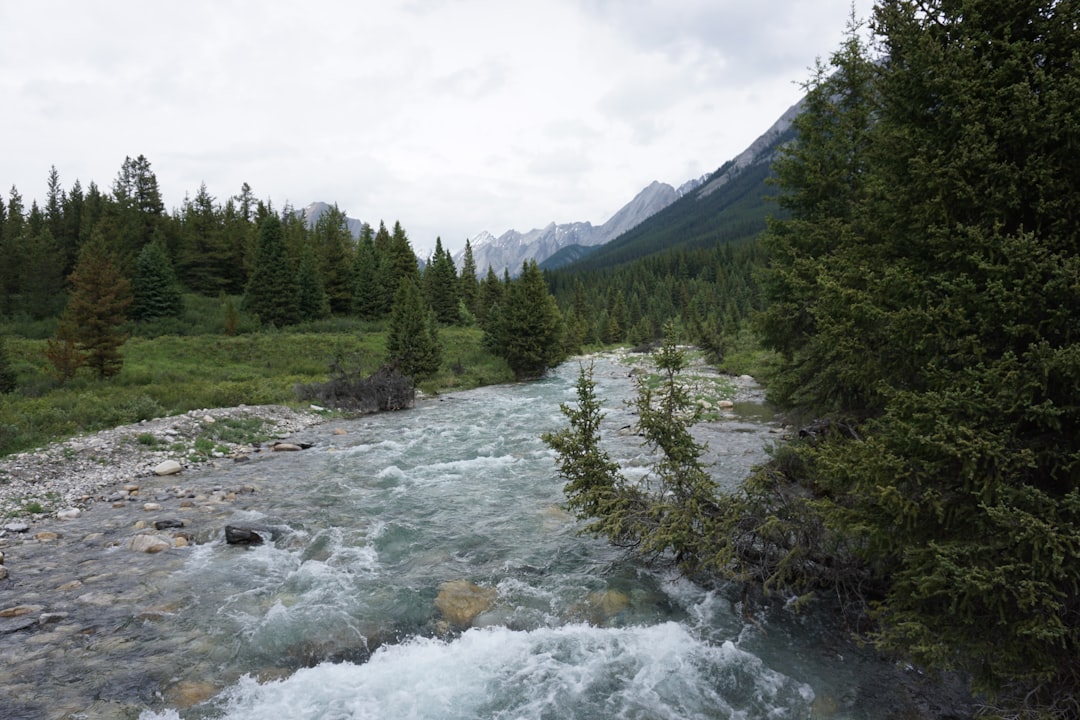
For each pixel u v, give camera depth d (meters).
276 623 7.88
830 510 6.54
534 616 8.11
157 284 56.69
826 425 12.73
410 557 10.23
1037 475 5.32
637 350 73.56
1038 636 4.64
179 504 13.59
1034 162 5.16
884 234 7.26
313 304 65.38
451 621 8.00
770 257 15.81
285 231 88.31
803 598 7.70
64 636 7.49
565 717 6.04
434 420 25.52
